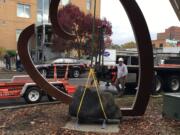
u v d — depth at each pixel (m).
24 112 11.68
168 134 8.61
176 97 10.07
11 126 9.45
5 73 34.72
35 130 8.98
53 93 11.16
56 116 10.88
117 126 9.45
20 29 45.28
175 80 20.00
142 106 10.40
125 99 15.45
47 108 12.57
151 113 11.30
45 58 35.56
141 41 9.87
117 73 17.48
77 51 39.84
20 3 45.03
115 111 9.62
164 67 19.44
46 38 37.03
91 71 10.17
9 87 14.38
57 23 10.17
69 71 31.61
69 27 39.72
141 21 9.75
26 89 14.43
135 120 10.20
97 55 15.73
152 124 9.70
